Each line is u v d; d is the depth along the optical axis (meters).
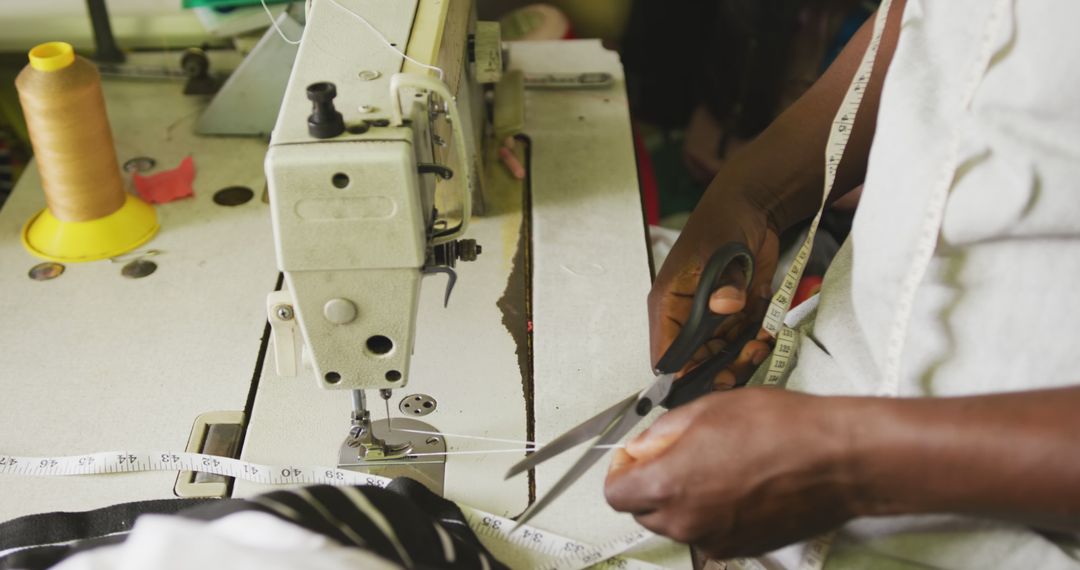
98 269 1.22
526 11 2.08
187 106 1.57
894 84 0.80
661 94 2.28
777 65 1.97
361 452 0.96
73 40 1.69
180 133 1.50
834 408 0.64
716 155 2.12
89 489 0.93
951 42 0.78
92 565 0.64
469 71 1.25
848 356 0.84
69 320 1.14
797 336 0.94
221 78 1.61
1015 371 0.74
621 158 1.45
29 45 1.68
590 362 1.07
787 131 1.04
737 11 1.96
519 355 1.09
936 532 0.78
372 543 0.71
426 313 1.15
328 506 0.73
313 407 1.02
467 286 1.19
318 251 0.78
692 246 0.99
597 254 1.24
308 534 0.65
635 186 1.38
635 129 1.66
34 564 0.79
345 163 0.73
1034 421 0.59
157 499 0.90
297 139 0.76
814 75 1.96
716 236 0.98
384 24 0.93
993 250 0.76
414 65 0.87
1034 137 0.72
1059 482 0.58
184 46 1.70
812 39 1.94
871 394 0.81
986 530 0.76
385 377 0.87
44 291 1.19
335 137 0.76
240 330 1.13
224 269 1.23
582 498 0.92
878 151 0.81
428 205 0.86
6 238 1.28
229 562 0.61
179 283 1.20
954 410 0.61
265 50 1.43
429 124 0.85
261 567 0.60
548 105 1.58
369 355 0.85
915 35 0.81
